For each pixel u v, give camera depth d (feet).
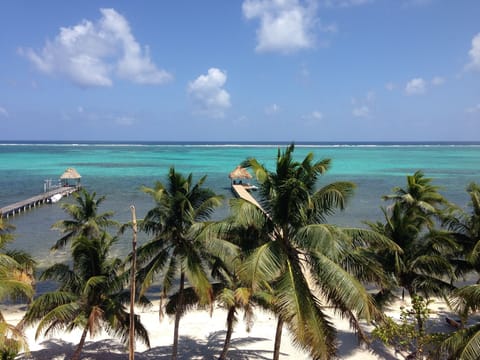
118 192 205.77
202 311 74.54
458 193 209.87
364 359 57.47
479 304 41.29
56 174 275.80
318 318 39.09
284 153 43.01
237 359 57.36
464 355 37.91
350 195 40.19
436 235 57.93
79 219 84.58
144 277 50.11
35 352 58.70
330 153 581.12
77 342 62.34
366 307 36.50
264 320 70.95
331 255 36.60
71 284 50.60
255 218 40.52
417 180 93.86
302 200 40.14
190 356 58.34
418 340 51.85
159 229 51.39
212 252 44.47
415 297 53.78
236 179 232.53
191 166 348.38
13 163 360.48
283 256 39.81
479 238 61.72
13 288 42.60
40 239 121.08
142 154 518.37
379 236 42.47
